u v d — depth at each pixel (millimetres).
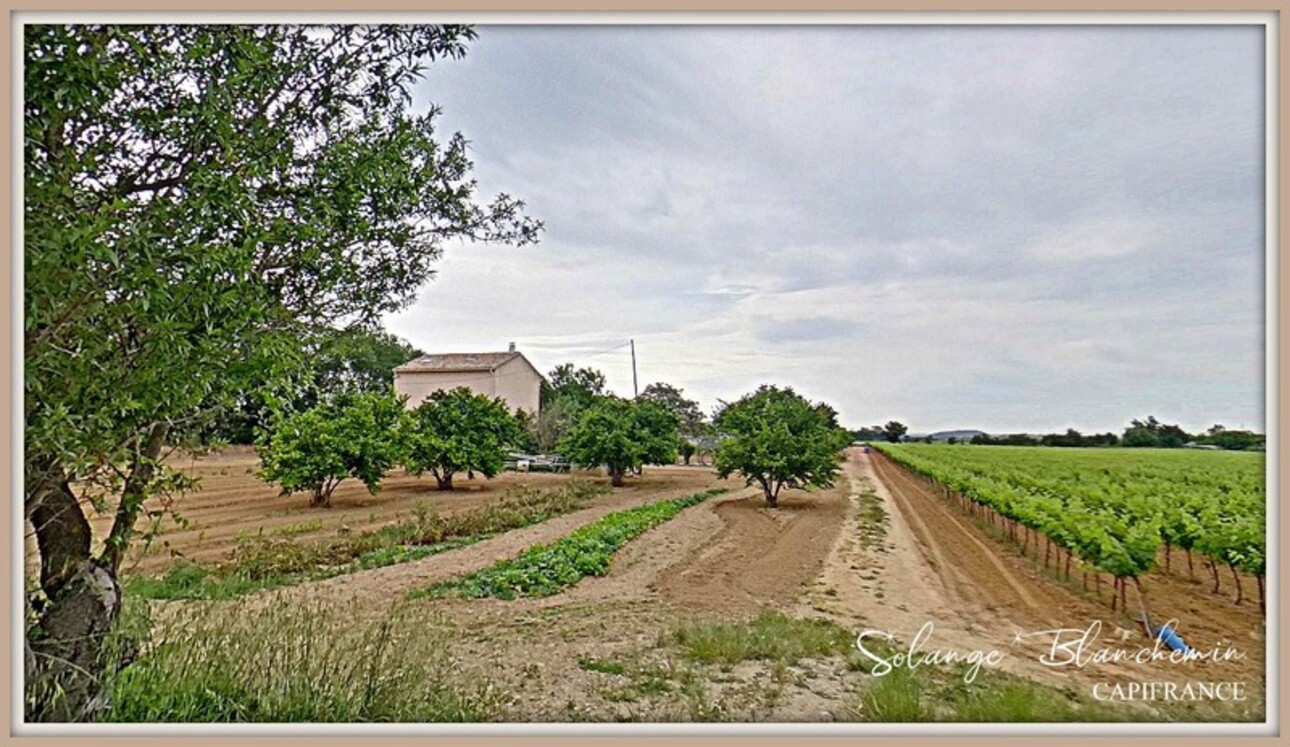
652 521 13492
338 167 3459
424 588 7559
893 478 30453
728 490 22172
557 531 12047
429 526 11547
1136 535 7152
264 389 2863
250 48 2865
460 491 19047
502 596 7285
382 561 9008
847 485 25203
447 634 5176
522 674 4605
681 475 28766
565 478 24500
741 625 5895
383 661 3760
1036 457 28297
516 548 10195
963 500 17750
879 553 10688
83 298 2236
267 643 3537
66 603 2865
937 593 7875
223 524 12133
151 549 3561
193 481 3039
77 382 2277
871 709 3938
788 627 5930
